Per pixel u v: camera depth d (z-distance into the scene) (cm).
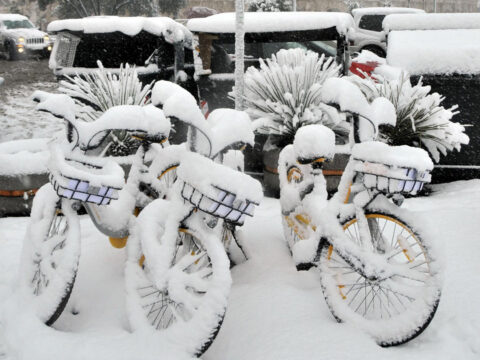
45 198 304
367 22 1391
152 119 297
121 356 251
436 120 520
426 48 566
